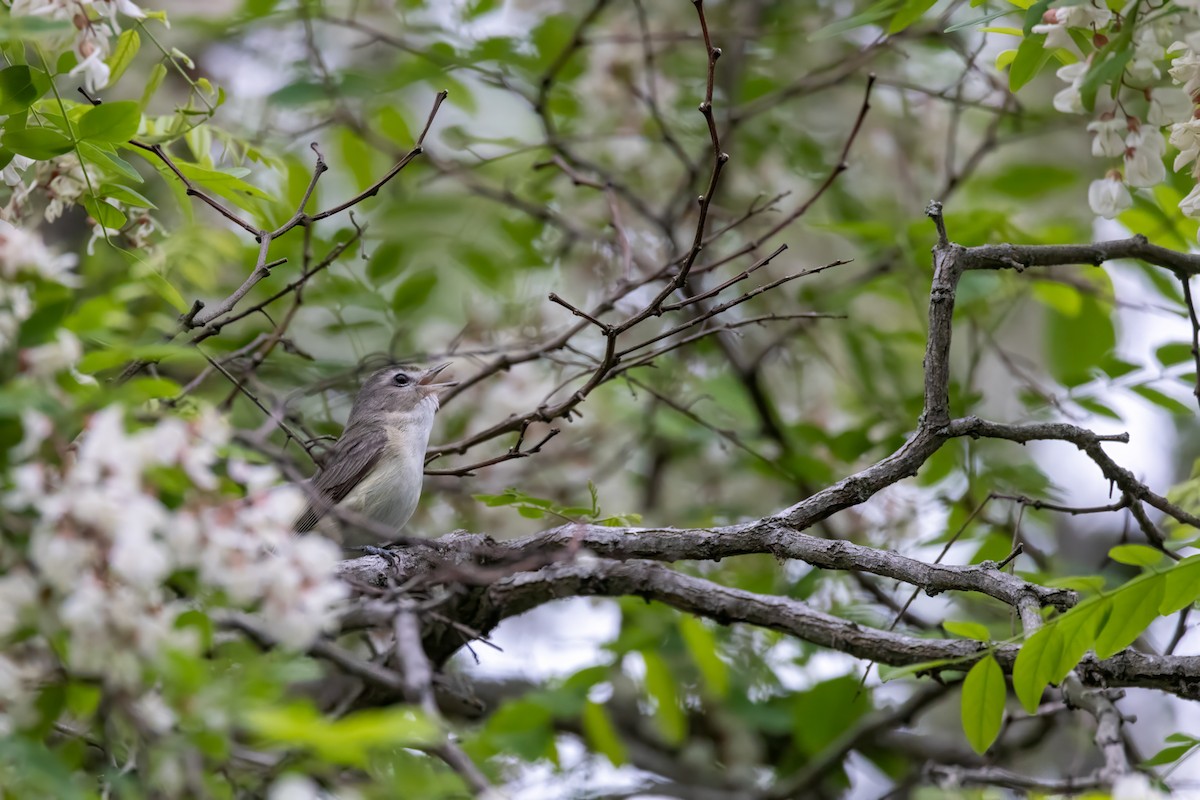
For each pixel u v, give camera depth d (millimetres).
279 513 5395
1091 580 7406
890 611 12250
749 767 14258
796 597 12352
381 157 14422
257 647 6676
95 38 7566
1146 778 7645
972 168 14000
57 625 5164
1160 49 7004
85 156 7977
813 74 14219
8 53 7793
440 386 12102
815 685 12312
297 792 5445
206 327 9984
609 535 8766
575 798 12492
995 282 12062
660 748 14734
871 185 16344
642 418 14305
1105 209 7664
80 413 5547
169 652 5039
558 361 11914
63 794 5078
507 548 9250
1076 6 7070
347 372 12750
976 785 9648
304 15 13234
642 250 15344
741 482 15070
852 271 15680
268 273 8820
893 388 14570
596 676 11344
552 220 13781
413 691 5656
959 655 8734
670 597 9547
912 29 14734
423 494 14398
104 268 11016
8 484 5312
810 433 13594
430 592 9555
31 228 8492
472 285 14609
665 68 15680
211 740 5309
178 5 13703
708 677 10867
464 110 14344
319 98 12680
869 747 14195
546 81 13531
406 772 6332
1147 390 11672
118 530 4891
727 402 13531
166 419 5484
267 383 13156
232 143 10383
